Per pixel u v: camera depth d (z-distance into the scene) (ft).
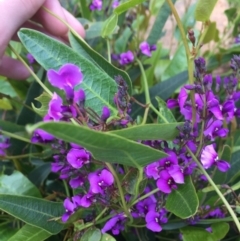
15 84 0.65
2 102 0.54
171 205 0.38
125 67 0.62
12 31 0.47
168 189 0.37
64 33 0.57
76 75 0.32
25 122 0.59
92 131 0.26
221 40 0.73
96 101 0.39
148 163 0.33
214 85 0.63
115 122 0.35
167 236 0.51
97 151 0.29
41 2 0.47
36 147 0.56
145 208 0.42
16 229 0.49
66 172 0.41
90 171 0.41
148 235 0.50
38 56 0.40
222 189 0.46
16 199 0.41
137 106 0.55
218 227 0.43
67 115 0.31
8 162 0.57
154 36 0.64
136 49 0.64
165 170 0.37
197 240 0.42
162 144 0.40
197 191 0.45
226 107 0.36
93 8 0.66
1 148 0.52
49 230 0.42
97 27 0.59
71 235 0.45
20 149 0.58
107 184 0.37
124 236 0.47
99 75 0.40
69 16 0.56
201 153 0.38
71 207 0.39
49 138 0.42
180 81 0.56
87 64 0.40
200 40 0.36
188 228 0.43
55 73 0.31
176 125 0.33
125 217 0.40
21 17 0.47
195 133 0.37
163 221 0.40
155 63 0.68
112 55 0.66
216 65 0.72
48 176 0.57
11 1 0.45
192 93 0.36
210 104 0.35
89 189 0.40
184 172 0.38
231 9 0.71
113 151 0.30
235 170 0.47
